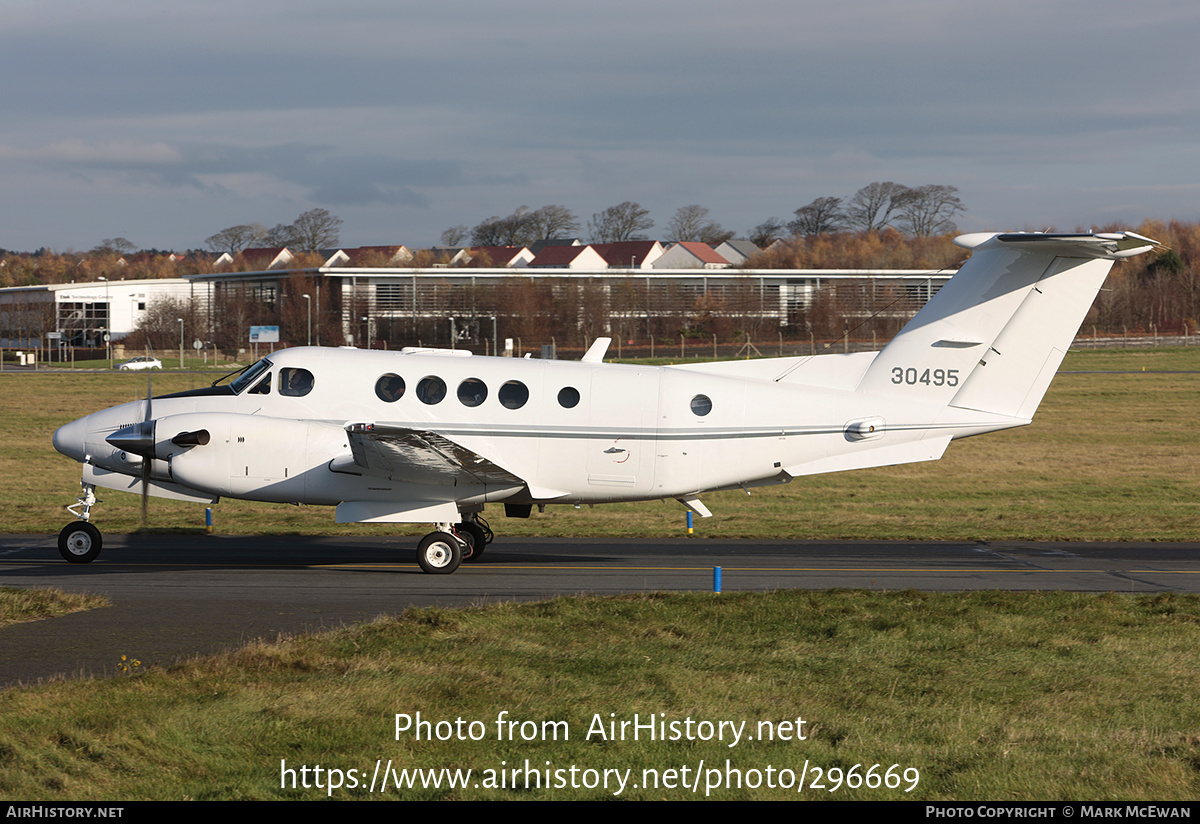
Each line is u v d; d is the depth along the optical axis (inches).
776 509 2004.2
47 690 683.4
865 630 912.3
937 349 1255.5
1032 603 1025.5
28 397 4485.7
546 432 1248.2
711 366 1307.8
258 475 1225.4
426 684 723.4
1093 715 692.1
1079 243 1162.6
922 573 1258.6
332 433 1229.7
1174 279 7844.5
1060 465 2805.1
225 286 7327.8
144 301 7780.5
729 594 1058.7
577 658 807.7
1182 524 1775.3
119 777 562.6
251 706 666.2
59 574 1189.7
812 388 1275.8
